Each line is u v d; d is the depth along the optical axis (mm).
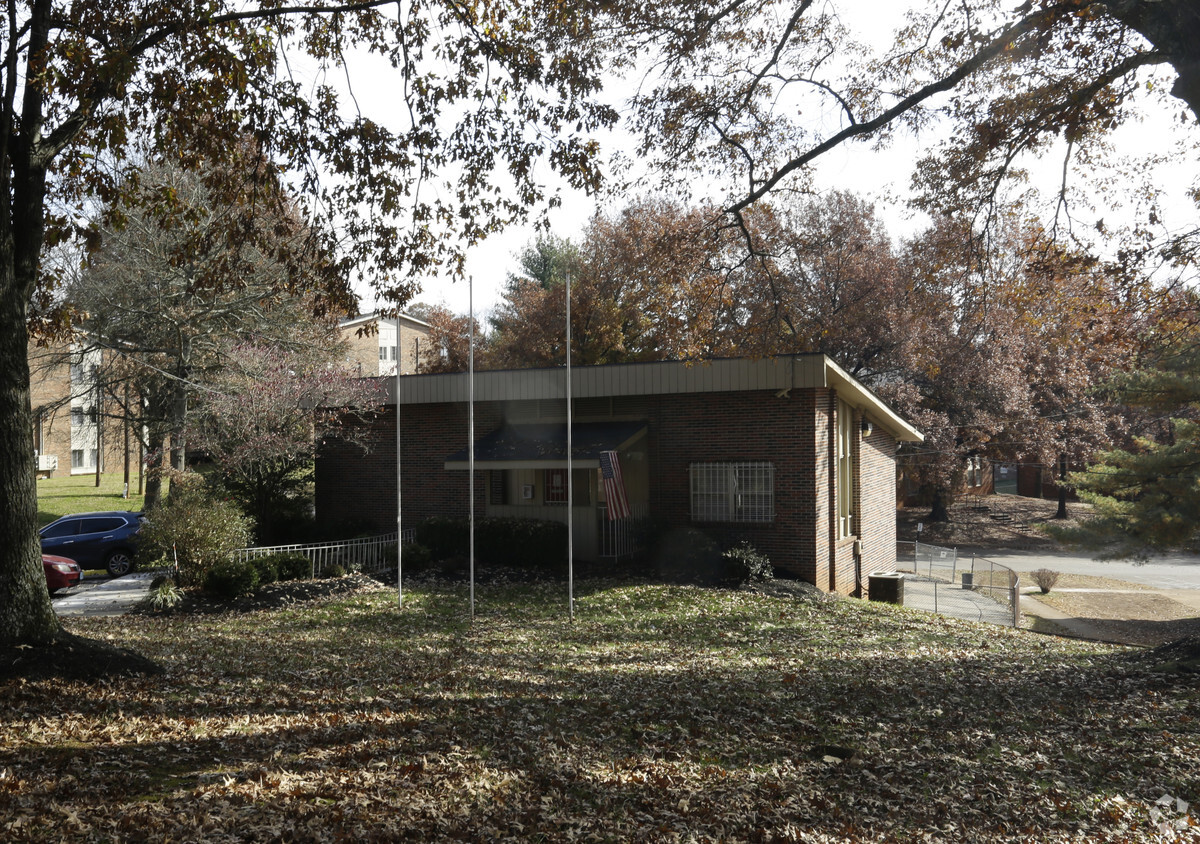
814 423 20359
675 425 21859
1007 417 40031
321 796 6258
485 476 23766
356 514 25656
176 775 6484
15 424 9148
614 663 12641
